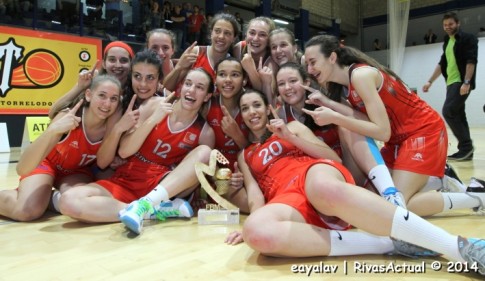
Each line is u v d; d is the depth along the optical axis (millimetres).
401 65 12664
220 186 2240
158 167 2441
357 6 17141
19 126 6719
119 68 2820
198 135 2486
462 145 4703
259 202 2035
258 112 2223
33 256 1661
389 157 2359
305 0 14875
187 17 10156
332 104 2209
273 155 2096
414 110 2238
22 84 6719
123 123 2283
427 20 15305
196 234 1979
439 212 2182
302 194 1696
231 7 14102
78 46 7363
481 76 12500
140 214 1983
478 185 2248
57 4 7707
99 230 2055
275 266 1503
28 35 6758
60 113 2402
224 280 1379
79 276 1437
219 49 3131
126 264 1553
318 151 2008
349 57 2174
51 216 2389
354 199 1453
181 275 1432
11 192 2346
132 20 9055
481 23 14023
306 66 2354
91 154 2445
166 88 3096
